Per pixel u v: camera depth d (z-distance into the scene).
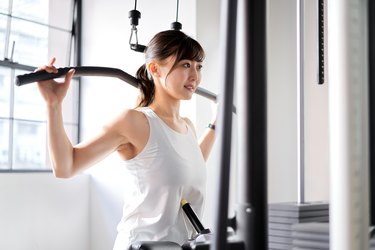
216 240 0.42
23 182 3.39
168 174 1.46
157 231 1.44
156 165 1.46
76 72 1.36
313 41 3.15
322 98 3.09
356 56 0.42
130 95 3.57
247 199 0.43
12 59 3.63
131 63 3.58
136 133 1.46
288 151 3.27
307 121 3.16
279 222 0.68
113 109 3.68
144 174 1.47
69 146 1.34
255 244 0.43
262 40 0.43
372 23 0.44
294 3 3.35
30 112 3.75
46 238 3.50
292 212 0.67
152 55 1.51
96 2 3.85
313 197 3.11
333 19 0.43
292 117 3.30
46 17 3.85
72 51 3.96
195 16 3.14
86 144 1.42
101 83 3.77
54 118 1.28
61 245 3.59
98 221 3.73
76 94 3.91
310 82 3.15
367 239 0.43
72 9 3.94
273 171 3.25
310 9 3.18
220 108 0.42
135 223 1.48
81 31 3.94
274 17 3.32
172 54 1.47
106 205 3.68
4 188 3.28
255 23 0.43
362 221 0.43
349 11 0.42
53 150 1.30
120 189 3.60
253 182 0.43
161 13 3.35
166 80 1.50
